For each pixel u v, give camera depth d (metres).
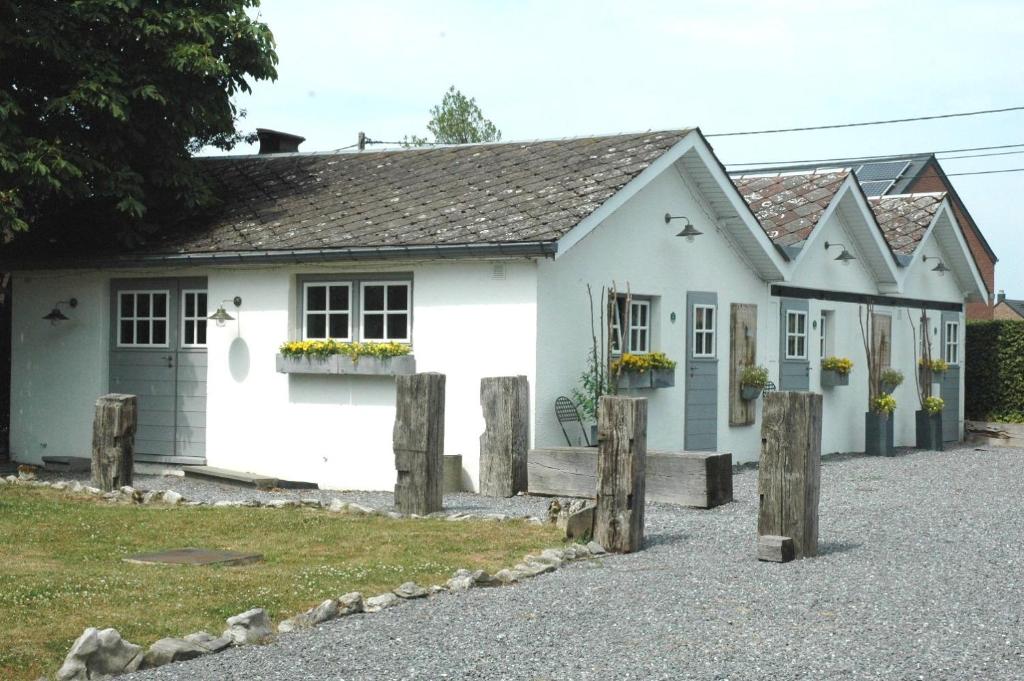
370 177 17.61
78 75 15.77
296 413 15.70
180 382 16.89
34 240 17.98
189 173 17.05
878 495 13.99
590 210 14.05
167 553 9.42
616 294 15.43
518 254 13.61
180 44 16.03
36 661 6.29
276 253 15.20
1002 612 7.63
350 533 10.48
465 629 7.09
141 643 6.66
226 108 17.56
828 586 8.36
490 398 13.66
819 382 20.39
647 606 7.70
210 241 16.23
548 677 6.12
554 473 13.31
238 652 6.60
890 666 6.34
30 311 18.45
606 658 6.47
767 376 18.25
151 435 17.14
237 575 8.46
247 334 16.14
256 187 18.17
